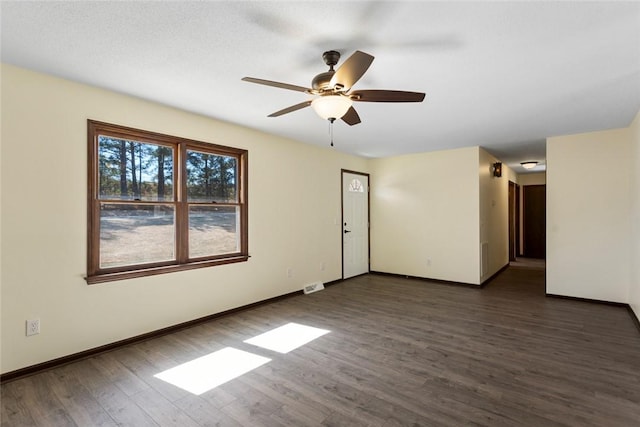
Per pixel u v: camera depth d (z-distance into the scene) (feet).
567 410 6.52
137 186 10.28
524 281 18.74
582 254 14.39
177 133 11.06
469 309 13.32
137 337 10.05
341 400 6.94
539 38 6.51
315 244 16.93
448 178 17.88
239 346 9.74
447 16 5.80
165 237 10.97
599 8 5.57
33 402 6.88
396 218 19.97
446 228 17.95
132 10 5.67
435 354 9.12
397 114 11.41
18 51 7.12
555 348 9.46
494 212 19.97
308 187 16.51
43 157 8.28
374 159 20.89
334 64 7.12
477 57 7.30
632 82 8.66
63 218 8.61
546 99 9.95
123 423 6.24
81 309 8.93
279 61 7.58
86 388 7.43
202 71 8.11
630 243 13.14
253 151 13.67
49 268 8.39
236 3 5.48
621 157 13.52
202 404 6.83
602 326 11.27
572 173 14.53
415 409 6.61
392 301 14.58
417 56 7.25
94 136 9.20
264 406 6.75
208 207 12.22
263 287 14.11
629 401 6.81
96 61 7.58
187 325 11.33
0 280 7.66
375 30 6.26
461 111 11.09
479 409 6.58
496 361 8.66
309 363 8.63
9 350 7.79
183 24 6.10
